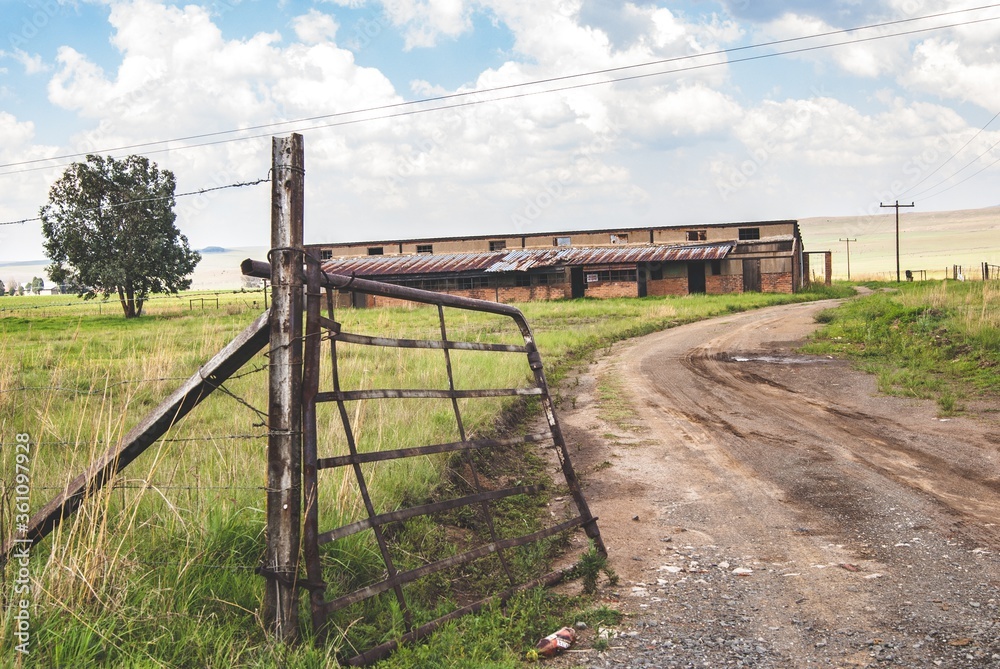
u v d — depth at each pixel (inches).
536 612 172.9
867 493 279.6
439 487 259.0
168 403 150.1
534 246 2134.6
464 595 189.6
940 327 704.4
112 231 1644.9
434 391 181.8
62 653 124.3
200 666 130.6
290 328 143.8
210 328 744.3
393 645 146.4
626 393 556.1
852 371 614.9
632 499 289.9
